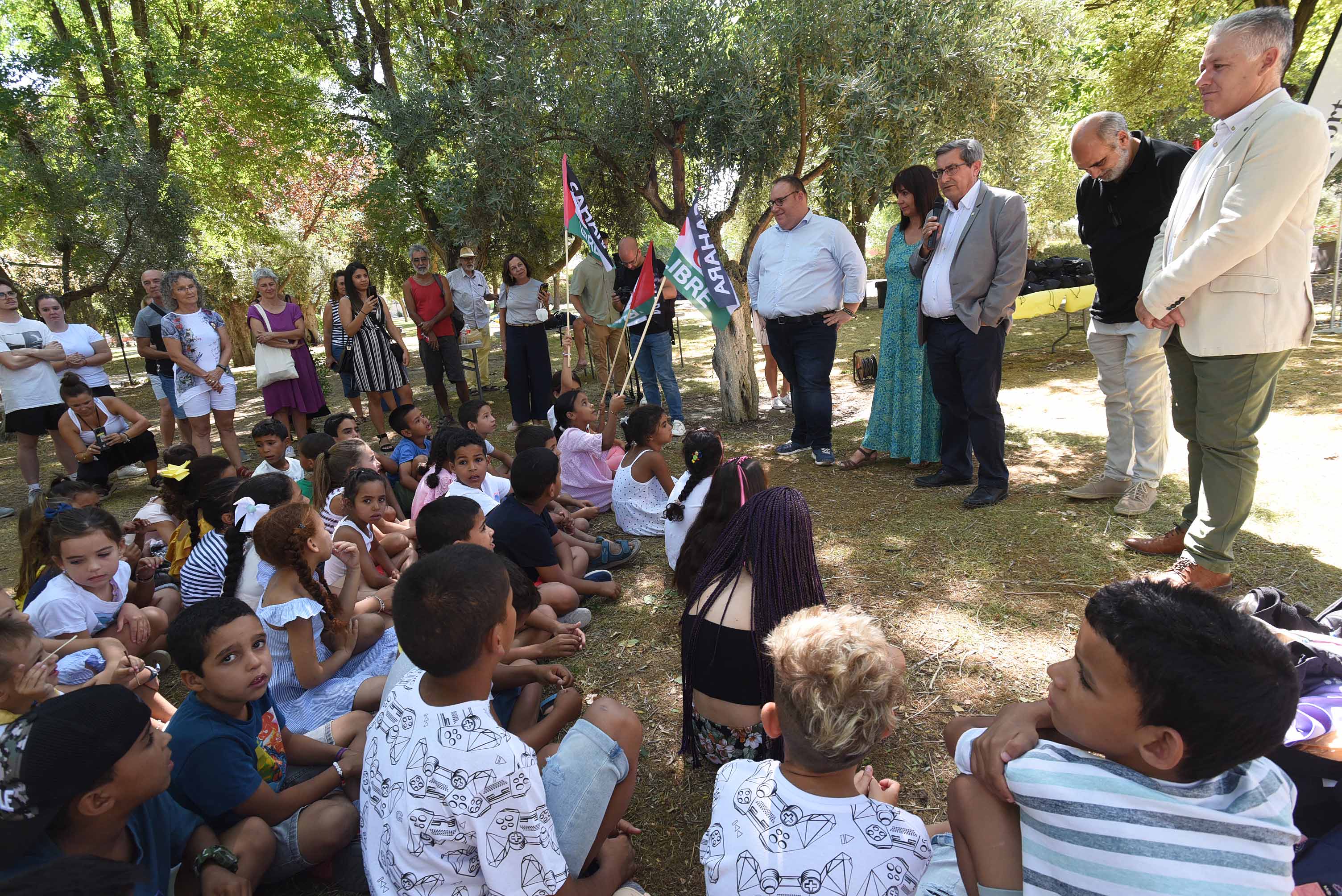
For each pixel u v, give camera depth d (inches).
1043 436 230.7
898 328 209.8
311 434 197.6
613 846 86.2
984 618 135.0
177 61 494.3
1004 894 57.6
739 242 648.4
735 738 98.3
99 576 125.5
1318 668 69.9
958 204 177.5
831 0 236.2
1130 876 50.5
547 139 283.4
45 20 594.2
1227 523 129.2
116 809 67.2
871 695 61.0
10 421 255.6
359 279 303.0
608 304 309.9
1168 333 136.9
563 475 212.2
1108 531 161.2
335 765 96.9
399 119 297.4
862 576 154.4
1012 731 59.9
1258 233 113.7
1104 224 159.0
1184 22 468.1
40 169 470.0
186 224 519.5
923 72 245.0
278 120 535.2
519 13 263.0
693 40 259.9
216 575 133.5
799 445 239.9
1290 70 471.5
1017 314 343.0
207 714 87.4
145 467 298.8
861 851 61.2
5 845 60.8
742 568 96.3
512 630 72.7
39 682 89.9
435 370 333.7
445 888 66.7
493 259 514.6
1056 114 332.2
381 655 130.0
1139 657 49.9
